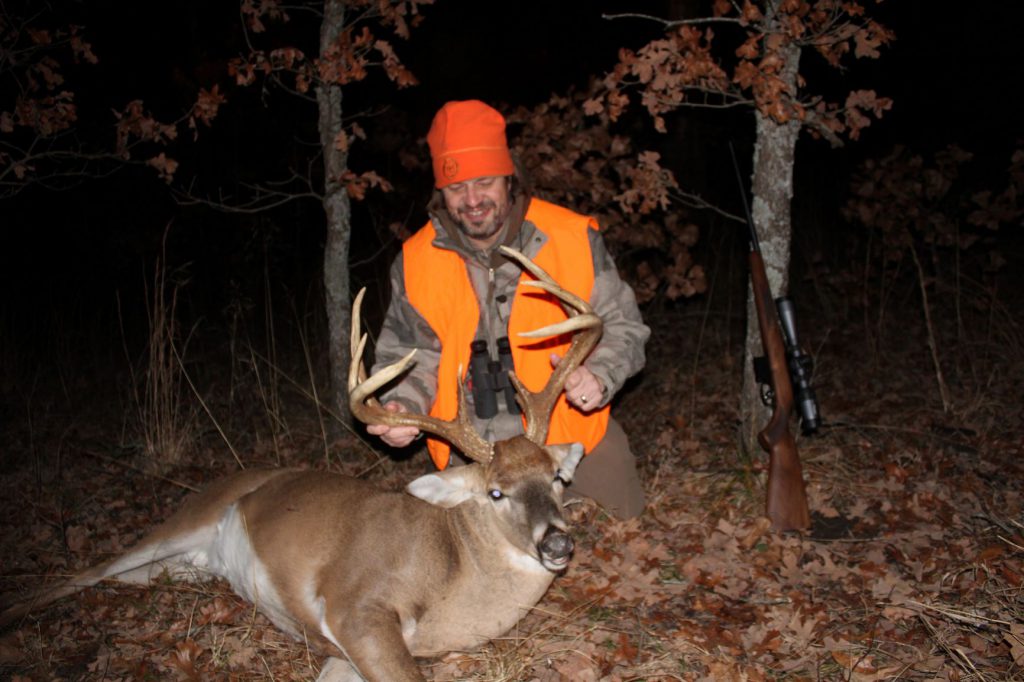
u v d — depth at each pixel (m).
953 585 4.63
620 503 5.56
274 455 7.14
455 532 4.44
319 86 6.96
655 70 5.73
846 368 8.20
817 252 9.98
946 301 9.37
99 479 6.80
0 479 6.80
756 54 5.50
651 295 7.99
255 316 10.86
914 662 4.07
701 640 4.36
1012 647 3.96
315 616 4.55
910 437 6.55
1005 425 6.65
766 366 5.46
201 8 10.91
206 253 11.45
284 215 11.75
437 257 5.07
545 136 7.77
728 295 10.30
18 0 7.29
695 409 7.51
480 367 4.98
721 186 12.90
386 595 4.32
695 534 5.41
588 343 4.50
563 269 5.00
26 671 4.40
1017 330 8.08
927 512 5.36
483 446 4.38
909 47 14.23
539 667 4.33
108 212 11.55
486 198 4.81
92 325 10.46
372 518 4.52
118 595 5.10
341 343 7.25
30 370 9.52
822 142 12.98
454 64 14.09
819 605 4.54
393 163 11.29
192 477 6.81
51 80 6.57
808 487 5.86
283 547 4.66
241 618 4.89
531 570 4.44
